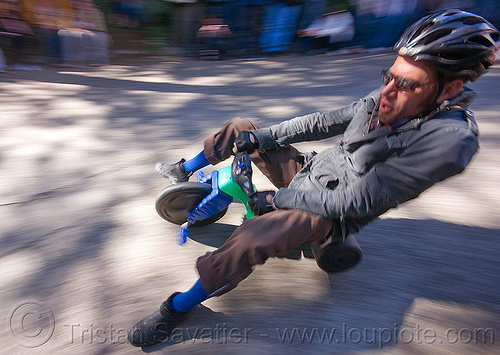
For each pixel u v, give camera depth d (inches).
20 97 188.4
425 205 102.8
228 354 65.6
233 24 306.3
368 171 62.3
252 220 65.1
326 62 281.7
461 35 50.7
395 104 57.2
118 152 132.9
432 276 80.9
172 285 78.7
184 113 170.9
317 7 314.3
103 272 81.6
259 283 79.4
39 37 256.4
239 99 190.5
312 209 64.0
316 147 135.6
